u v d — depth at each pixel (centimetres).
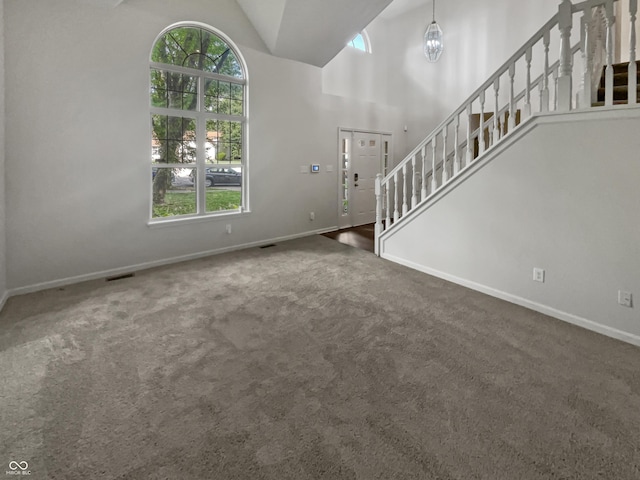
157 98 419
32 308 301
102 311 297
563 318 281
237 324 274
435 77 681
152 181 423
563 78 269
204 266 429
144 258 417
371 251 504
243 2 462
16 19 313
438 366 216
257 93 507
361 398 186
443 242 382
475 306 310
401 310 302
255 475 139
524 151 298
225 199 501
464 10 627
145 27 391
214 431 163
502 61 584
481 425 166
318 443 156
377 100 755
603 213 252
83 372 209
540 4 535
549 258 288
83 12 348
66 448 152
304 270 415
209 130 470
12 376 204
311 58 555
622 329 249
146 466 143
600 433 160
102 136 371
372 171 711
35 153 332
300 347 240
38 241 340
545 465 143
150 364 218
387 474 139
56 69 337
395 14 732
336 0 434
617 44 467
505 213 318
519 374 207
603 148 248
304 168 588
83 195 364
